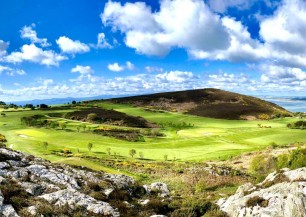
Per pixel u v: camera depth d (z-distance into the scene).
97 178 29.86
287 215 21.61
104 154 120.44
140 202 26.22
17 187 22.28
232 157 104.56
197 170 66.88
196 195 38.94
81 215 20.25
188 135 172.00
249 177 59.41
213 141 153.25
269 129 186.12
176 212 24.53
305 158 54.25
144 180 60.19
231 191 42.84
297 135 162.75
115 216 21.25
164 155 117.00
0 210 18.41
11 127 174.50
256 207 23.61
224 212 25.06
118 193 26.31
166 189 32.84
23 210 19.00
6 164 26.62
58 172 27.73
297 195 22.05
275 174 31.22
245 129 190.12
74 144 138.62
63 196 22.20
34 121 185.75
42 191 23.34
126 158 112.75
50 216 19.28
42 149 116.06
